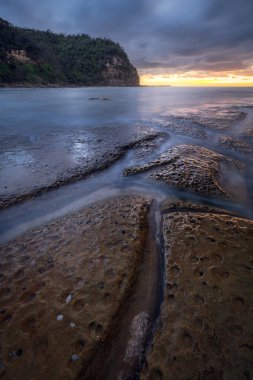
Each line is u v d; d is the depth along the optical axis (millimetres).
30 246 3275
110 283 2617
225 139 9430
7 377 1810
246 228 3488
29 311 2311
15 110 21141
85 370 1875
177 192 5074
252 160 7328
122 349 2018
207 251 2986
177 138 9938
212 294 2412
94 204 4559
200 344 1996
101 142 9086
